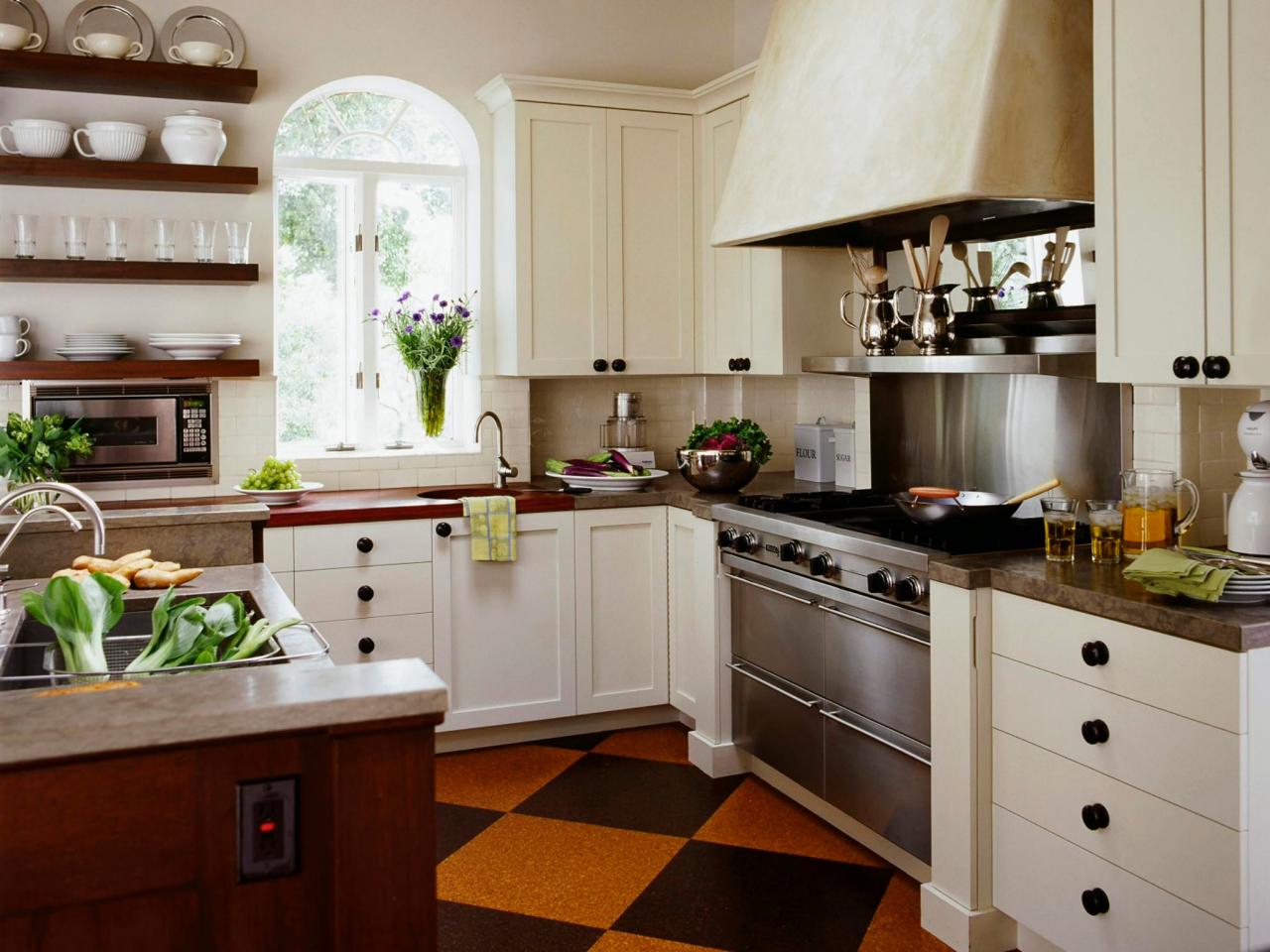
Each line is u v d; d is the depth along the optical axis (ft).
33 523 10.09
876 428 13.43
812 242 13.12
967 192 9.05
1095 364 9.11
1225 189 7.87
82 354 13.12
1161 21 8.29
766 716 12.19
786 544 11.41
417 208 15.65
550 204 14.67
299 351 15.25
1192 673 7.27
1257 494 8.73
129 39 13.34
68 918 4.83
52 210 13.46
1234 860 7.06
